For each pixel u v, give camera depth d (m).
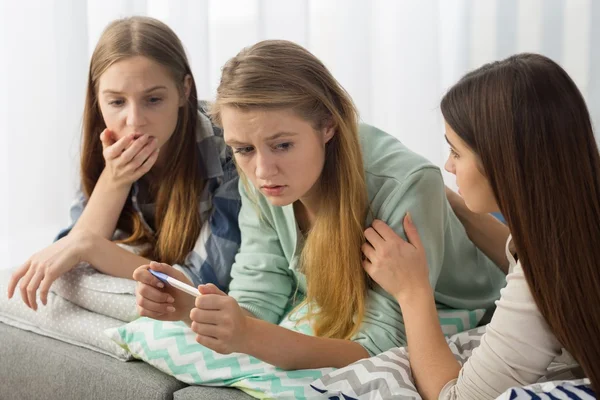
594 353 0.96
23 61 2.20
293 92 1.15
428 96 2.29
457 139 1.06
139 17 1.54
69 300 1.45
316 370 1.18
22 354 1.41
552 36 2.29
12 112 2.22
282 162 1.17
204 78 2.25
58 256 1.42
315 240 1.29
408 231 1.23
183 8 2.22
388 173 1.29
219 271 1.51
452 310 1.41
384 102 2.33
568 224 0.97
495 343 1.02
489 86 1.03
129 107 1.47
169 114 1.50
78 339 1.40
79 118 2.24
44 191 2.27
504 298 1.03
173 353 1.25
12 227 2.27
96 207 1.54
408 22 2.26
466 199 1.08
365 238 1.26
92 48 2.24
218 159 1.59
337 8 2.24
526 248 0.99
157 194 1.62
